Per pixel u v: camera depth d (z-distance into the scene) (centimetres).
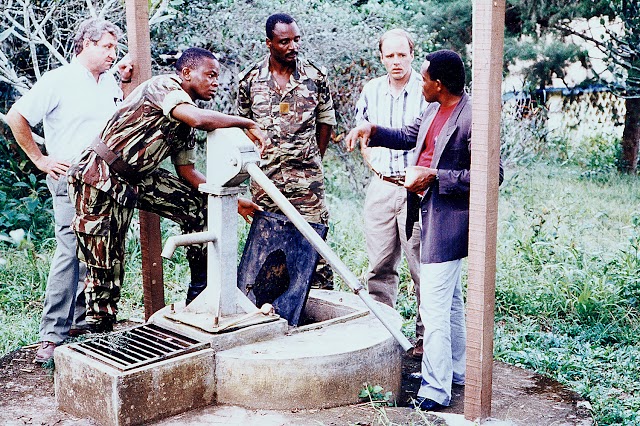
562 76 1054
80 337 390
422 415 352
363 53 873
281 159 511
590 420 375
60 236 439
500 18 324
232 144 369
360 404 373
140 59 452
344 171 928
